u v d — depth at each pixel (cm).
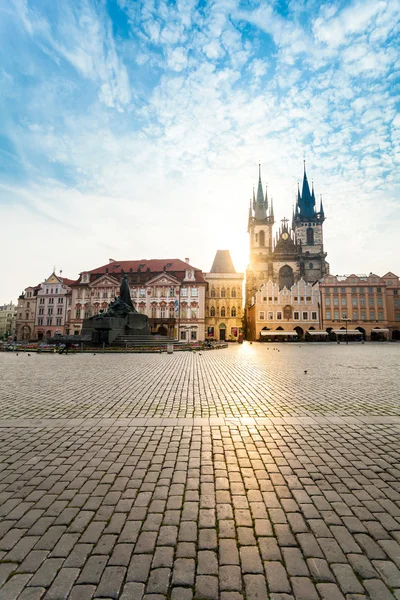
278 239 10062
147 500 390
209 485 428
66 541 316
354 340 7106
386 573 278
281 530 334
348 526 341
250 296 9244
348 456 527
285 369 1711
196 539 320
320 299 7306
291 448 560
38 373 1499
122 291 3866
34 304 8644
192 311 6862
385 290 7212
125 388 1107
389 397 969
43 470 470
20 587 261
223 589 260
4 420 719
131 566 284
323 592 258
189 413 780
